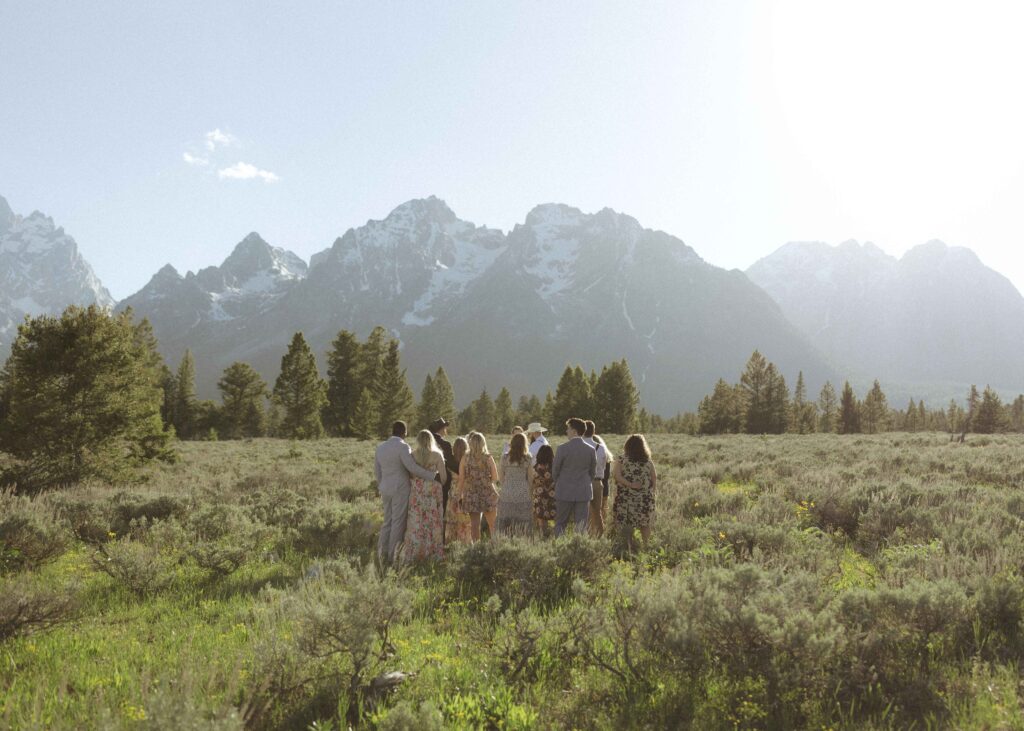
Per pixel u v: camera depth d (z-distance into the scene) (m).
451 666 4.47
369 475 18.73
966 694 3.91
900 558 6.77
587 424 10.00
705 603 4.51
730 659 4.28
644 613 4.55
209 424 93.62
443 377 108.50
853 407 111.06
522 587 6.07
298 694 4.07
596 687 4.18
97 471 18.91
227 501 13.45
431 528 8.38
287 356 71.44
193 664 4.44
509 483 9.63
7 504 11.06
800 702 3.87
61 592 5.73
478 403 133.88
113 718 3.31
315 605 4.43
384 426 79.88
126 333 20.41
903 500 10.16
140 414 20.25
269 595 6.32
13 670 4.47
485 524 10.93
